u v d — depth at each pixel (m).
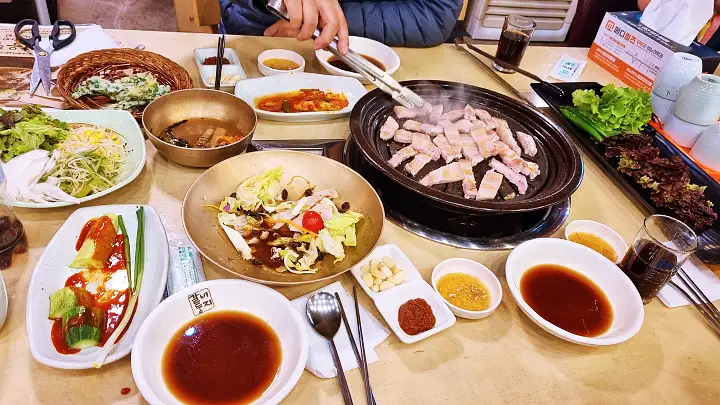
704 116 0.94
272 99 0.88
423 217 0.71
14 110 0.70
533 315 0.56
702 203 0.76
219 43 0.91
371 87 0.98
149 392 0.42
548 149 0.84
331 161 0.68
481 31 1.91
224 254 0.58
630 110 0.93
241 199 0.63
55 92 0.81
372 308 0.58
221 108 0.78
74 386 0.46
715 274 0.70
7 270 0.55
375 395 0.49
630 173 0.84
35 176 0.61
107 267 0.55
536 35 1.95
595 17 1.56
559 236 0.72
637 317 0.57
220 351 0.49
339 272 0.56
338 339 0.53
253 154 0.67
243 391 0.46
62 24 0.91
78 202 0.60
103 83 0.79
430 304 0.57
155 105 0.73
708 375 0.57
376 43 1.06
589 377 0.55
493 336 0.57
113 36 0.98
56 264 0.53
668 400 0.54
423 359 0.54
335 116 0.87
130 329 0.49
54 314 0.48
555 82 1.12
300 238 0.60
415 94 0.85
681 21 1.09
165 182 0.70
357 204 0.66
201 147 0.72
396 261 0.62
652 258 0.61
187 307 0.50
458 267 0.62
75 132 0.70
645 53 1.11
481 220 0.72
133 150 0.71
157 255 0.55
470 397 0.51
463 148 0.80
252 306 0.52
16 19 1.48
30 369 0.46
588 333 0.57
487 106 0.92
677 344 0.60
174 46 1.00
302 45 1.08
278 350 0.49
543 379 0.54
